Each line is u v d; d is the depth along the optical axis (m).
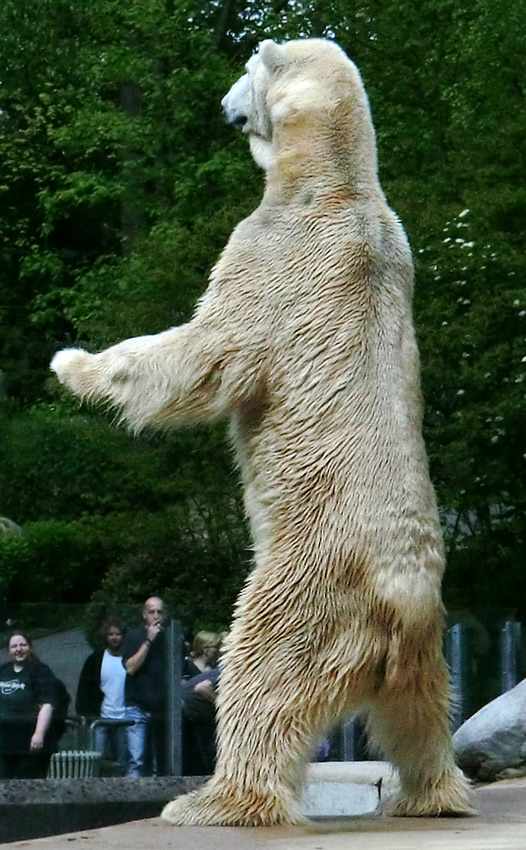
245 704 6.98
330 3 32.06
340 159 7.56
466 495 23.75
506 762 10.02
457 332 22.67
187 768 12.49
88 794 11.16
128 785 11.30
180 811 7.09
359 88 7.77
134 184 33.25
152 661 12.54
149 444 25.22
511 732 10.02
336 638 6.96
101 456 27.56
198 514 25.41
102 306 28.00
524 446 23.02
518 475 23.41
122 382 7.47
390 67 30.19
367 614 6.95
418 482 7.14
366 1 30.95
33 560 26.17
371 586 6.95
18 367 36.47
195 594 23.69
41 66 37.84
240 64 35.09
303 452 7.13
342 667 6.93
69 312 31.58
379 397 7.16
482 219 23.47
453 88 27.06
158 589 24.00
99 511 27.31
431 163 28.06
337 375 7.17
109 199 34.53
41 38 37.22
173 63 32.69
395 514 7.01
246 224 7.59
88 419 27.11
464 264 22.67
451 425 22.58
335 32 32.06
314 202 7.46
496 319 22.83
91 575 26.44
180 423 7.46
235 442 7.52
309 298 7.29
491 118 26.23
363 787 9.61
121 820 11.25
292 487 7.12
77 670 12.71
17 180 37.56
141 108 34.19
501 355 22.53
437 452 23.11
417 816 7.38
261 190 27.50
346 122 7.64
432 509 7.20
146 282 25.42
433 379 23.03
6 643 12.26
